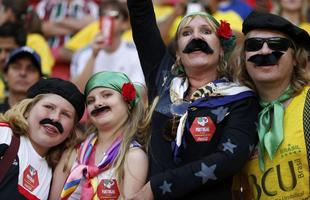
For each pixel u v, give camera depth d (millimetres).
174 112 10695
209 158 10078
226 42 11078
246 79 10906
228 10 18922
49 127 11258
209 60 10883
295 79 10672
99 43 15891
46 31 19594
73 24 19609
